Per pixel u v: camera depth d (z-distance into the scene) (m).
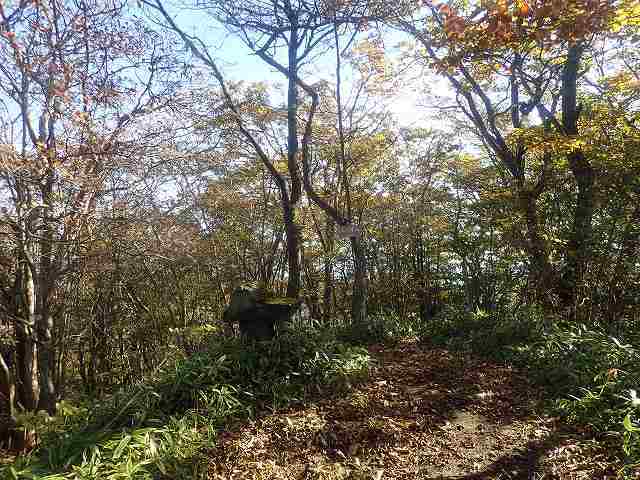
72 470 4.43
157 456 4.47
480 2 7.17
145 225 9.66
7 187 7.33
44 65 7.20
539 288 10.27
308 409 6.00
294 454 4.94
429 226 17.50
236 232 16.89
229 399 5.82
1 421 9.13
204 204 13.81
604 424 5.11
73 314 12.77
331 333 8.45
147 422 5.29
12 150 6.65
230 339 7.57
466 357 8.18
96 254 9.46
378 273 20.45
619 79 10.00
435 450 5.08
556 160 10.12
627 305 9.04
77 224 7.88
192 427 5.17
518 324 8.79
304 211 16.56
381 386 6.88
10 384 9.93
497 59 8.73
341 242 17.05
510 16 6.15
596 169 9.10
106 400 6.10
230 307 7.28
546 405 6.02
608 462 4.52
